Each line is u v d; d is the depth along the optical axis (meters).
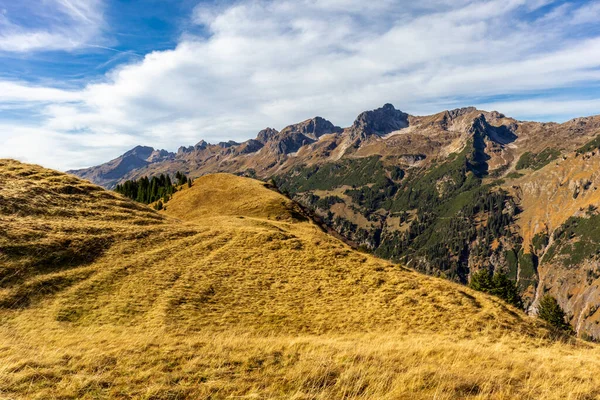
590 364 14.88
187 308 27.91
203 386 10.08
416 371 11.30
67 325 23.69
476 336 24.77
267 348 13.99
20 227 37.81
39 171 58.62
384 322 27.03
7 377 9.98
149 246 42.44
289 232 58.84
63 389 9.70
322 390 9.90
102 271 33.75
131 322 24.88
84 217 47.88
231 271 37.22
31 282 29.12
